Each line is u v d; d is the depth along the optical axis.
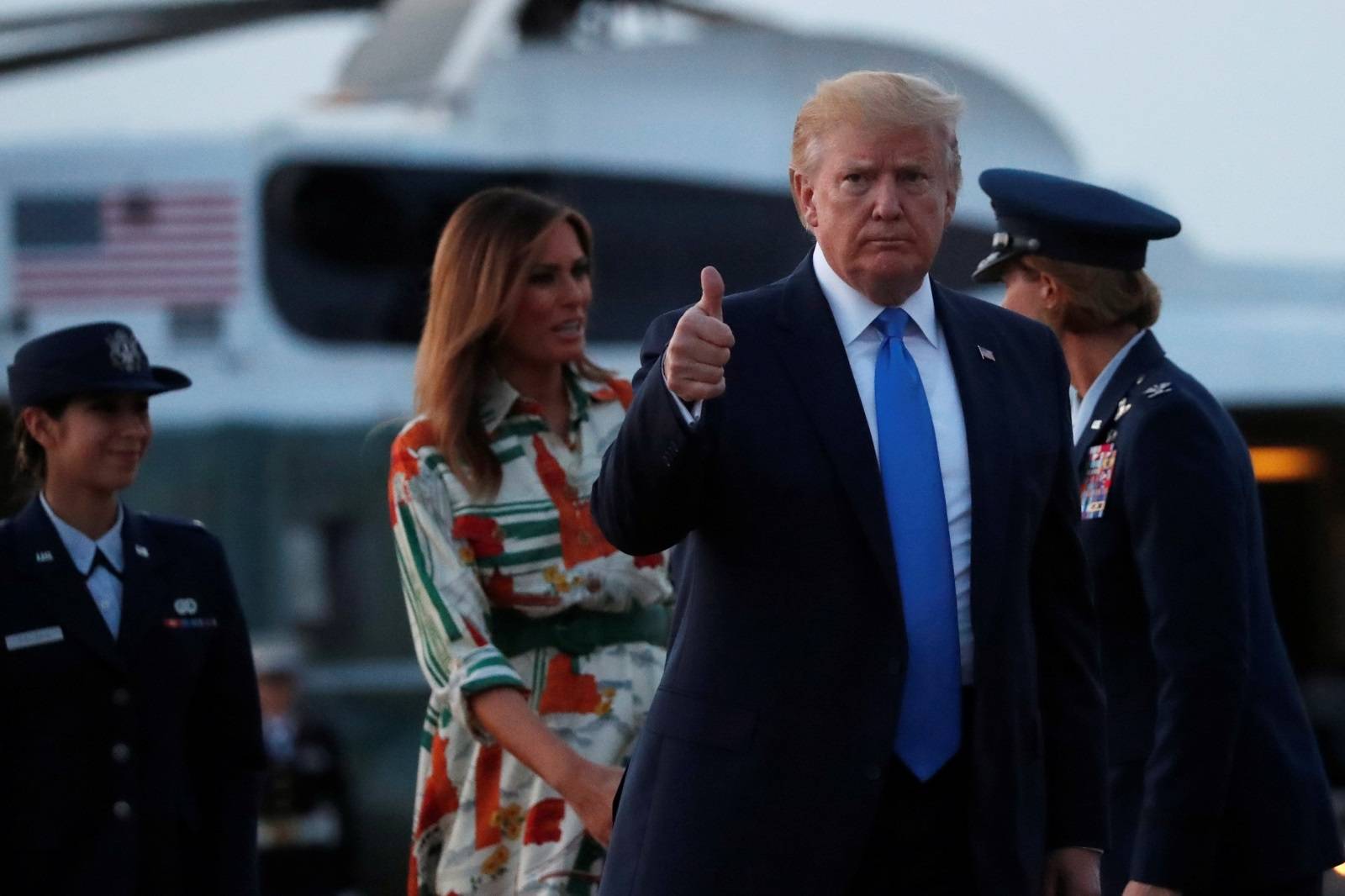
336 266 37.88
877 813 9.52
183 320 36.88
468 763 12.71
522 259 12.65
